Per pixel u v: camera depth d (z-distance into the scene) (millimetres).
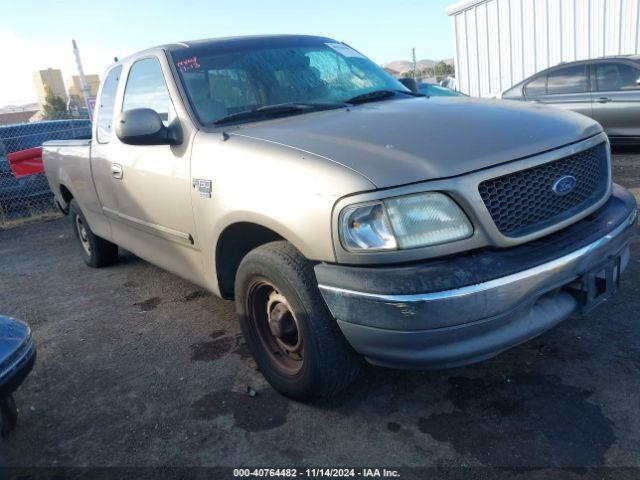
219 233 2947
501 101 3232
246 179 2695
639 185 6598
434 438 2535
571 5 12141
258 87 3439
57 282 5434
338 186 2299
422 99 3389
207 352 3590
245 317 3006
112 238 4676
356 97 3482
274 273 2629
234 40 3773
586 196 2691
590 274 2486
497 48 13719
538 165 2441
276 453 2557
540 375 2908
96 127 4387
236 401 2998
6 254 6906
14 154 8172
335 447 2551
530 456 2354
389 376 3045
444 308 2164
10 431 2898
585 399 2678
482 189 2299
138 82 3805
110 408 3070
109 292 4934
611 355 3004
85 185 4688
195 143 3115
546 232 2426
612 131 8641
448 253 2246
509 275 2223
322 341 2537
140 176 3604
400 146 2418
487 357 2346
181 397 3098
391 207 2221
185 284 4914
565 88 9078
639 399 2633
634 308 3465
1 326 2600
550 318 2410
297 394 2811
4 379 2428
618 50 11711
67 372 3537
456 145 2402
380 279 2219
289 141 2684
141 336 3945
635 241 4559
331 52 3951
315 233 2371
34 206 9102
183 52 3574
